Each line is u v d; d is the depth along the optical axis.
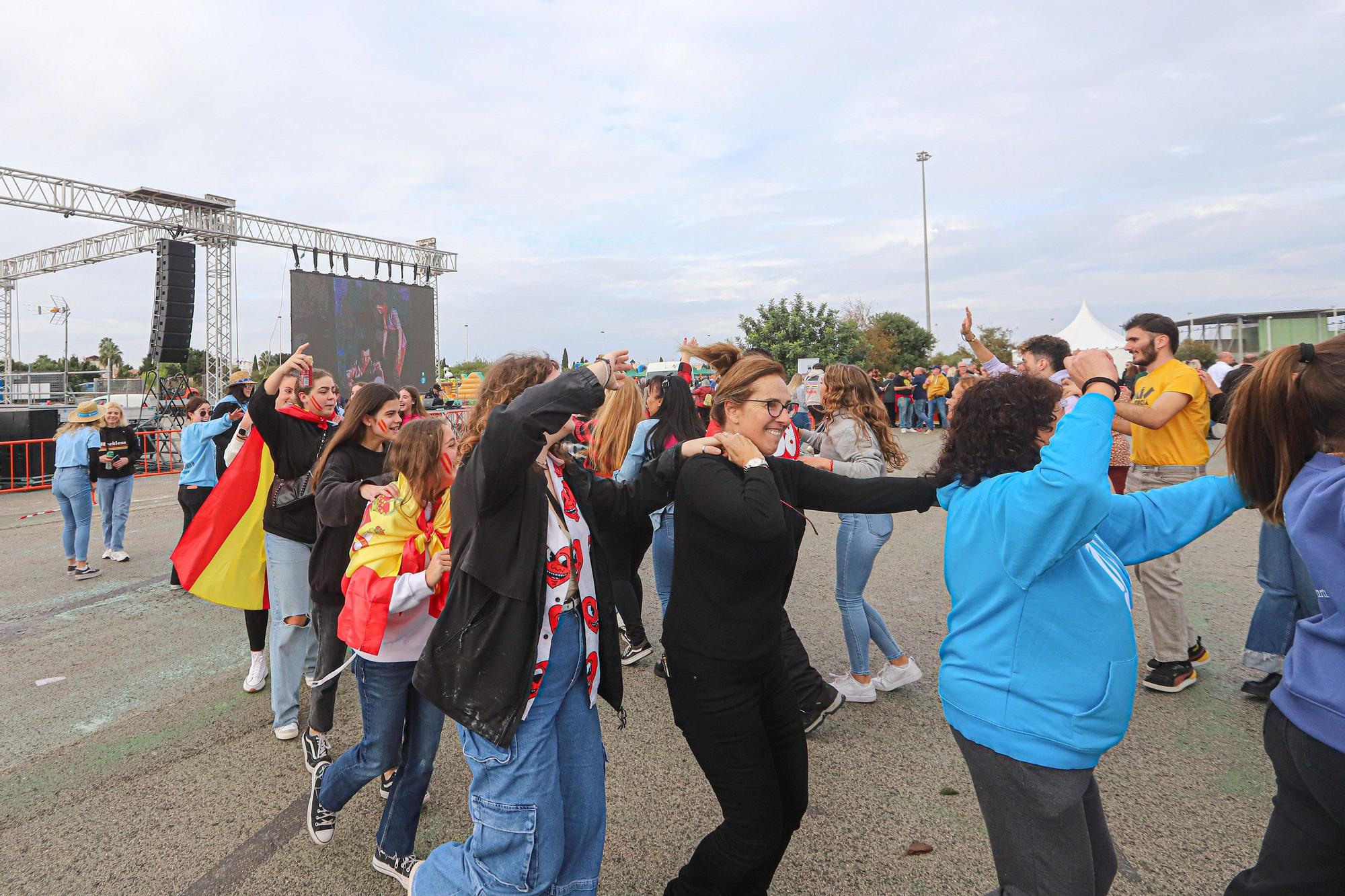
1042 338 4.60
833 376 3.82
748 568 1.94
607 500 2.18
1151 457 4.18
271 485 3.62
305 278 22.28
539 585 1.86
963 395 1.86
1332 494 1.49
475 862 1.90
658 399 4.56
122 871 2.66
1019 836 1.65
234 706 4.07
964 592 1.76
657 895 2.49
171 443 16.48
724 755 1.98
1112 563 1.71
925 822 2.83
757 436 2.11
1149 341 4.11
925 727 3.59
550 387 1.78
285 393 3.53
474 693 1.85
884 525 3.72
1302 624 1.62
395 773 2.59
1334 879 1.57
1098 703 1.59
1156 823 2.78
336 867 2.67
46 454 13.47
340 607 3.05
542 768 1.87
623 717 2.17
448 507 2.50
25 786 3.26
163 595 6.33
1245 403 1.65
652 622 5.41
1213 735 3.43
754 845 1.97
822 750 3.39
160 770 3.37
